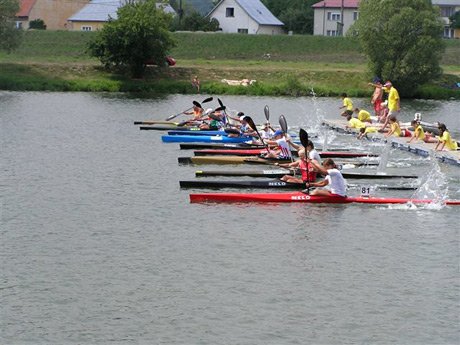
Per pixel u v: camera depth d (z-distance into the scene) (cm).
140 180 2812
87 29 11006
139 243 2055
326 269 1878
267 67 7775
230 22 11562
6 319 1573
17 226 2194
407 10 6819
